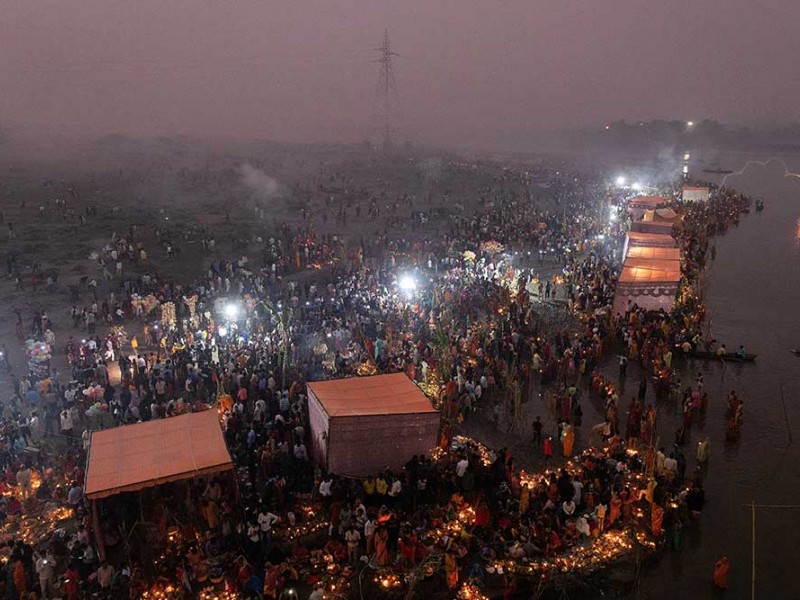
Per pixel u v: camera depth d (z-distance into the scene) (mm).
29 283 47906
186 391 29453
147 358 32250
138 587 17344
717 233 74125
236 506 20094
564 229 67188
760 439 27125
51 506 21062
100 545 18453
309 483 21891
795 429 27984
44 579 17406
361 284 45031
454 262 53406
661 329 36125
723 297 48719
